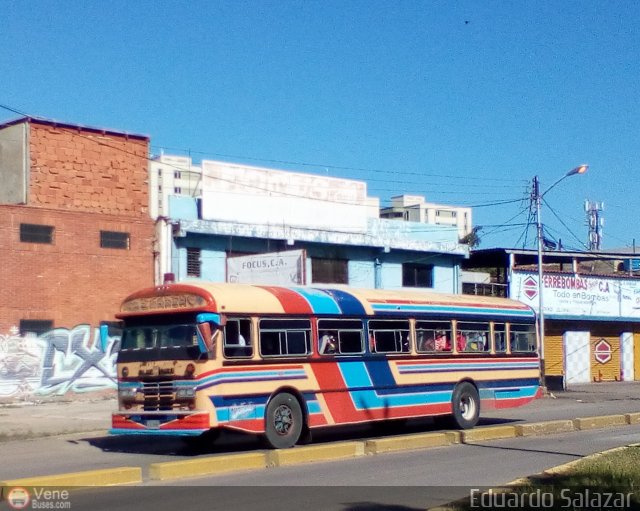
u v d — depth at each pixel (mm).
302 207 35000
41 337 28109
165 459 15820
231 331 15609
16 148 28938
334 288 18234
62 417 24156
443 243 40031
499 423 22625
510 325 21641
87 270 29234
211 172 32312
